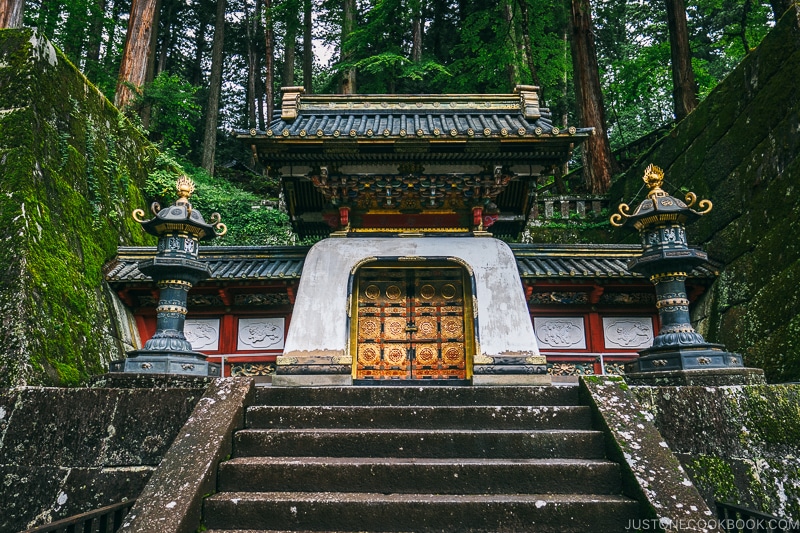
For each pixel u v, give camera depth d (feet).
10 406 17.58
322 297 23.73
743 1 63.62
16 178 22.84
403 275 26.12
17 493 16.56
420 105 26.76
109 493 16.34
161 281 20.95
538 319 28.76
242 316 29.09
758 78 27.48
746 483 15.17
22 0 31.76
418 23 69.51
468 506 12.75
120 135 34.76
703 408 16.46
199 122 88.53
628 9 77.46
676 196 34.04
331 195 24.90
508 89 60.03
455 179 24.47
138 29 48.03
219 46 73.77
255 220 45.62
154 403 17.29
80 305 24.30
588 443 15.16
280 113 25.73
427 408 16.74
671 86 70.18
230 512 12.74
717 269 28.50
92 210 28.55
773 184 25.26
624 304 28.73
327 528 12.64
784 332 22.03
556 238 41.78
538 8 52.42
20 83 24.77
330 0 69.36
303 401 18.16
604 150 46.19
